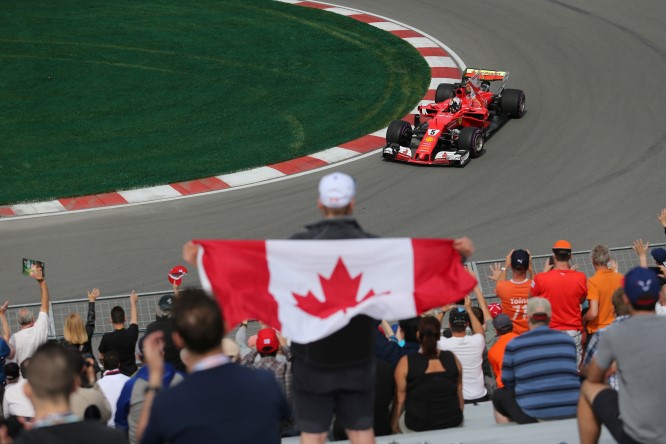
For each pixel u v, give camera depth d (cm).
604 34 10769
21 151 8275
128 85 9906
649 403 1725
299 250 1831
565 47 10438
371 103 9300
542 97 9106
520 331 3981
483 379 3412
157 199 7244
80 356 1970
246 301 1825
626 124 8331
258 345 2898
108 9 12456
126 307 5134
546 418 2502
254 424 1441
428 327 2698
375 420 2752
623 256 5269
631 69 9681
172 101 9462
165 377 2194
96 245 6475
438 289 1842
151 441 1439
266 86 9825
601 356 1806
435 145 7538
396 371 2722
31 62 10562
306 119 8931
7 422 2200
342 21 11769
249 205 7088
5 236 6644
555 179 7288
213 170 7806
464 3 12150
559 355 2516
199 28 11669
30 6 12569
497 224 6575
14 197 7300
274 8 12394
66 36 11406
